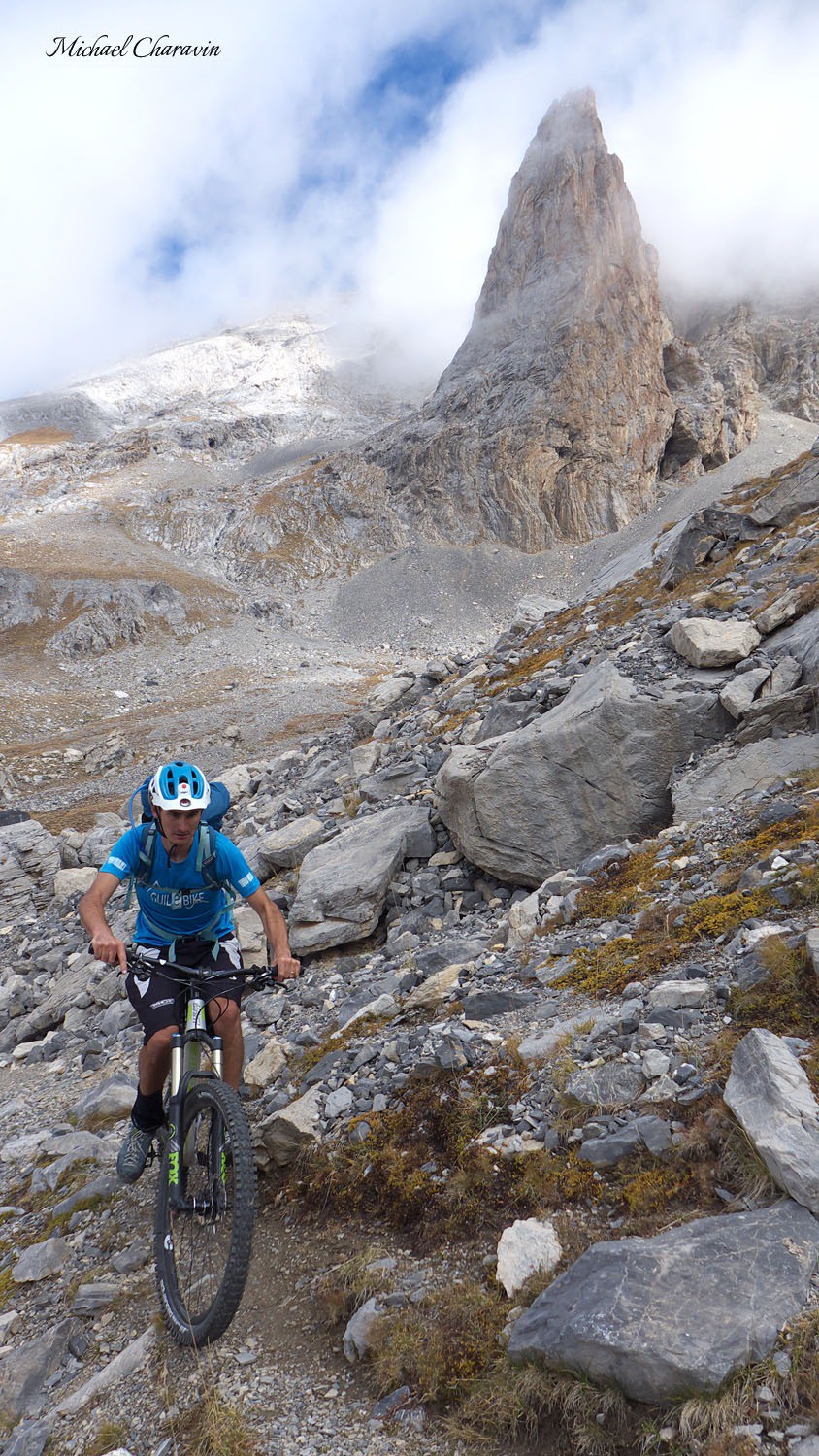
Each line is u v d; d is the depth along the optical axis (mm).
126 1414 4074
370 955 10070
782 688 10039
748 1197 3961
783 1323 3285
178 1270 4539
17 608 166000
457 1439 3467
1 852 32219
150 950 4895
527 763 10734
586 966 6805
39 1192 6660
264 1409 3844
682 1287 3463
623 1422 3240
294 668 143500
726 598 13523
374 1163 5207
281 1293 4625
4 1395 4453
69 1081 9680
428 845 12016
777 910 6254
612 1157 4473
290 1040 7582
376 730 19938
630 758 10219
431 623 186250
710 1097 4566
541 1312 3635
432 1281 4266
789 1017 4883
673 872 7895
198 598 182375
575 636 18250
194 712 100562
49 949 18016
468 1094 5402
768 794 8602
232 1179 4039
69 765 86062
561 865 10398
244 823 18031
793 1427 2963
